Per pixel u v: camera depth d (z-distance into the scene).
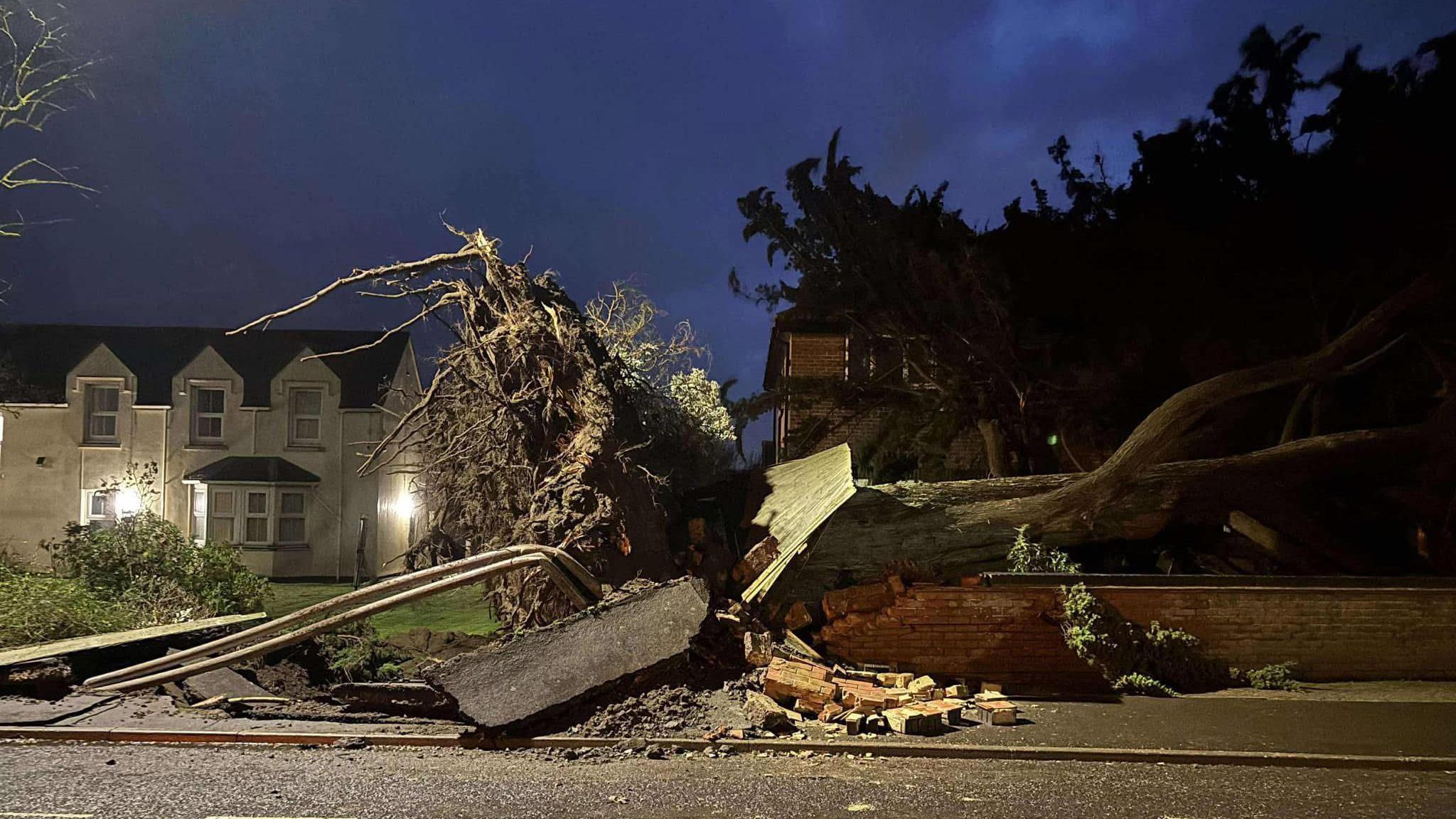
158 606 12.81
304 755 6.93
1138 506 13.12
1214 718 8.56
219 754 6.94
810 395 20.27
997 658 10.48
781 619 10.63
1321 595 10.62
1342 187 15.60
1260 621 10.57
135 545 14.16
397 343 29.30
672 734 7.54
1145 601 10.57
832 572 11.98
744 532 14.70
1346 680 10.56
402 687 8.09
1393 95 15.15
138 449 27.27
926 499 12.72
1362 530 14.41
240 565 15.46
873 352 21.59
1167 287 16.97
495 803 5.78
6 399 26.95
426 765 6.70
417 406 13.64
